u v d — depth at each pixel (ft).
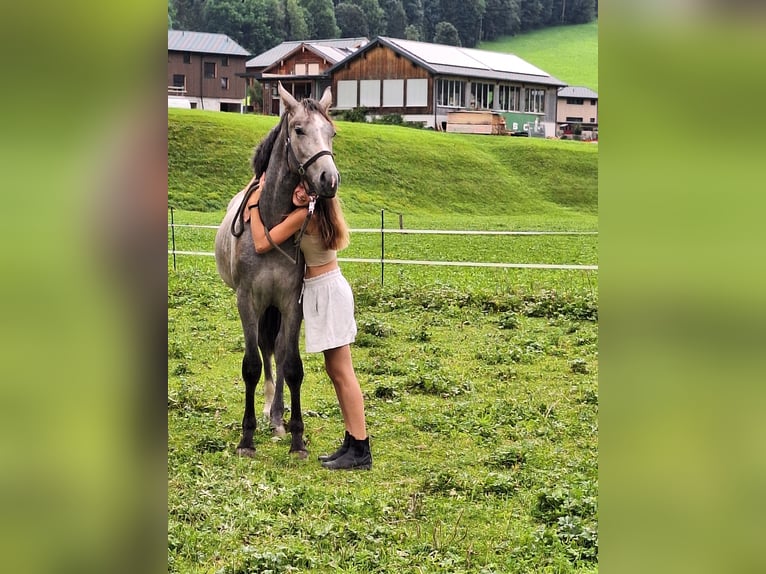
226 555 15.56
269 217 21.75
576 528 16.83
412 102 201.57
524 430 24.70
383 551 15.98
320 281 21.65
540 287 47.73
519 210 144.46
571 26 424.05
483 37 401.29
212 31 314.35
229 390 29.12
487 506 18.74
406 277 53.93
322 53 224.53
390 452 23.09
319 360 33.55
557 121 254.06
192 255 68.03
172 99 225.76
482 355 33.42
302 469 21.72
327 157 20.68
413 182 146.92
